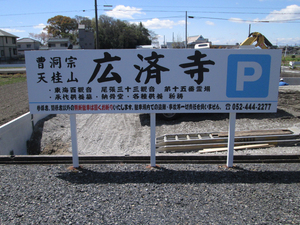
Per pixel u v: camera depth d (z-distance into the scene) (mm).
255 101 4664
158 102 4676
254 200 3613
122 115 12109
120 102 4688
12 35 60656
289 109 11227
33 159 5188
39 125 10586
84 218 3199
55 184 4129
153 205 3486
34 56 4582
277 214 3273
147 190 3895
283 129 8039
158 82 4625
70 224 3082
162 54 4559
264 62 4559
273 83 4621
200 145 7457
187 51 4547
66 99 4680
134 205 3486
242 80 4613
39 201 3609
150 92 4652
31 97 4676
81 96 4676
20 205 3510
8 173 4574
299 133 7527
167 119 10695
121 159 5191
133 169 4707
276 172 4547
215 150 6977
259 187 3992
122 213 3299
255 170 4641
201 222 3105
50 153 8969
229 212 3316
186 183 4121
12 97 15141
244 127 9156
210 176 4379
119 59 4578
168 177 4344
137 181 4207
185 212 3318
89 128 10695
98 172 4594
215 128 9383
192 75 4602
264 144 7164
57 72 4621
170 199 3635
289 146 7246
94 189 3943
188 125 9867
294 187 3994
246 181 4199
